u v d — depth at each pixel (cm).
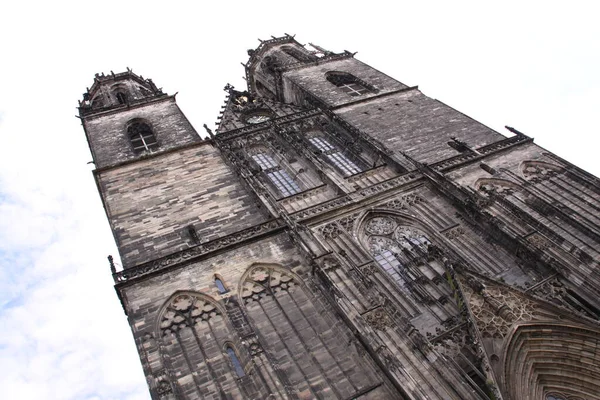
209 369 3934
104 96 8812
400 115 7050
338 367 3897
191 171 6041
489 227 4869
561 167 5659
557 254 4419
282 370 3891
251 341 4019
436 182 5403
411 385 3353
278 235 4947
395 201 5322
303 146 6228
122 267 4872
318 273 4278
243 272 4600
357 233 4944
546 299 4109
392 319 3747
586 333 3838
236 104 7750
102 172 6066
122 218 5378
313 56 9406
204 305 4378
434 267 4606
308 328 4181
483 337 3884
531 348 3925
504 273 4581
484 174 5622
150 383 3809
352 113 7144
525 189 5416
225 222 5269
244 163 6038
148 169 6100
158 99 7888
